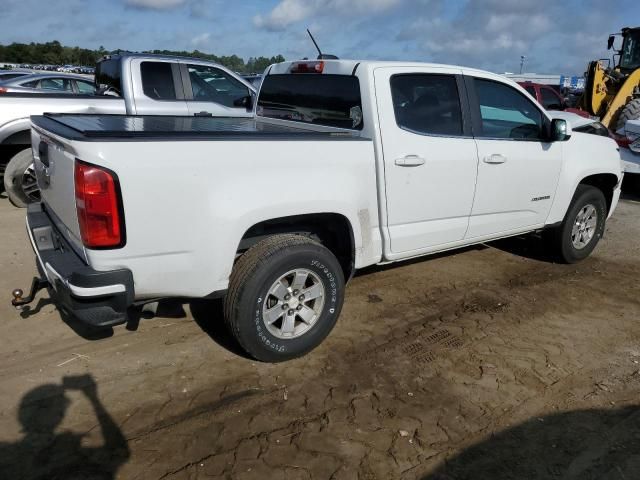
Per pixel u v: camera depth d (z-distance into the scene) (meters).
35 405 2.99
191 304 4.30
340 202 3.50
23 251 5.23
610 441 2.90
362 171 3.61
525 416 3.08
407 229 4.03
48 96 6.66
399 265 5.38
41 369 3.33
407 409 3.10
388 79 3.81
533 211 4.96
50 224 3.49
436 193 4.09
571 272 5.43
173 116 4.63
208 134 2.97
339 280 3.54
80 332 3.79
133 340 3.72
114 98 7.02
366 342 3.83
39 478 2.49
